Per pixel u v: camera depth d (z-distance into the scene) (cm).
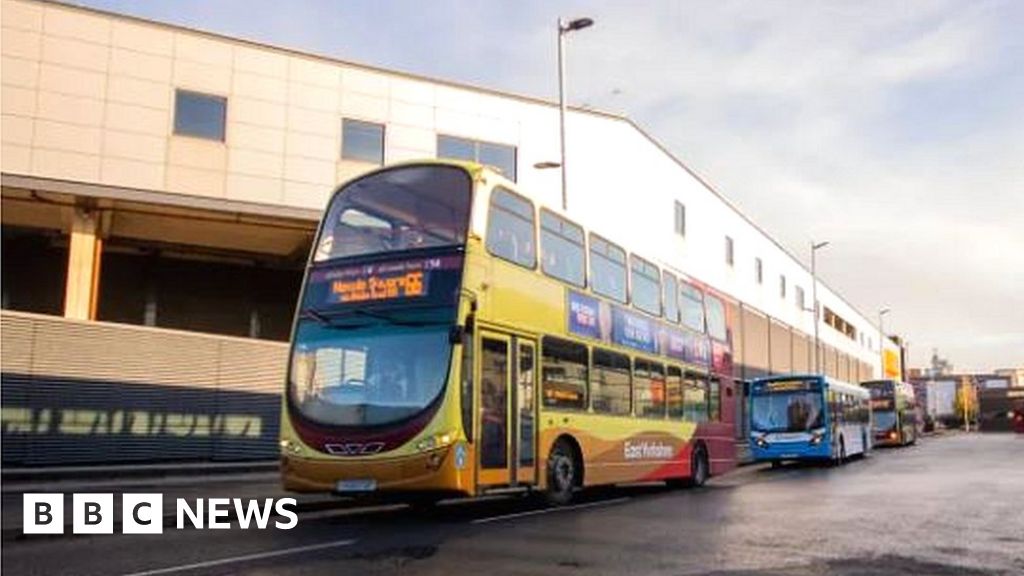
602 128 3741
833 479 2383
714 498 1770
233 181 2741
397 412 1259
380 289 1340
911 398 5953
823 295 7406
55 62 2564
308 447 1284
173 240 3081
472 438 1284
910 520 1338
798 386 3388
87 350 2272
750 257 5497
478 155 3180
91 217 2659
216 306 3288
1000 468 2753
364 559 959
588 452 1612
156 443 2380
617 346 1764
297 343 1360
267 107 2816
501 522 1317
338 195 1437
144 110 2648
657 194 4184
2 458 2098
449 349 1270
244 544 1075
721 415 2308
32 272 3000
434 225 1351
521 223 1477
